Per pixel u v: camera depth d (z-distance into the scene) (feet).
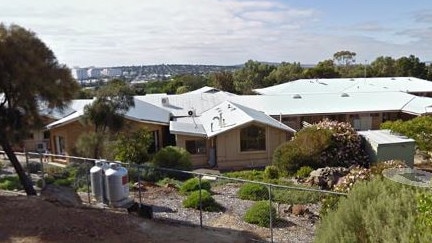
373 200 18.51
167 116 102.37
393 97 130.00
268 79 247.50
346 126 80.43
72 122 89.71
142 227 33.19
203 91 150.30
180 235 32.35
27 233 29.86
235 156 89.30
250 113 96.02
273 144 90.53
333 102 124.36
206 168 87.45
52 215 33.58
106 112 72.79
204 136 89.15
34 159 79.77
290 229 36.58
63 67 49.29
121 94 74.69
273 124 89.56
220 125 90.84
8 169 59.62
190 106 116.06
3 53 43.55
